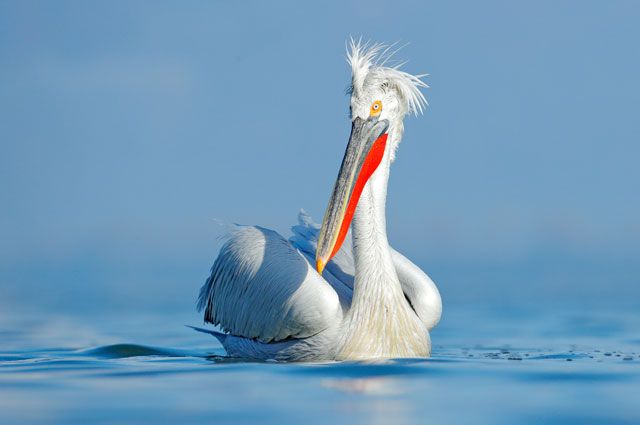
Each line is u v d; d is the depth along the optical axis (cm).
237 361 1327
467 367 1191
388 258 1291
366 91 1311
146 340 1727
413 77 1338
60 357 1414
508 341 1678
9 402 964
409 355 1293
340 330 1288
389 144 1324
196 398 981
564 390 1027
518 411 916
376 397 984
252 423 866
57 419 884
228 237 1516
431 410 921
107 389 1038
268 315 1345
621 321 1977
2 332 1841
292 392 1015
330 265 1491
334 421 877
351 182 1280
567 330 1838
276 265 1376
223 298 1475
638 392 1016
